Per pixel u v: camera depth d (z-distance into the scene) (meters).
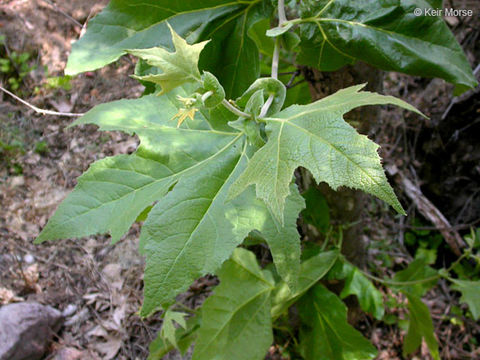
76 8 1.14
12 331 0.71
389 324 0.81
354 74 0.42
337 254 0.56
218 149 0.29
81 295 0.83
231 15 0.34
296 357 0.73
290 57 0.49
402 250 0.92
